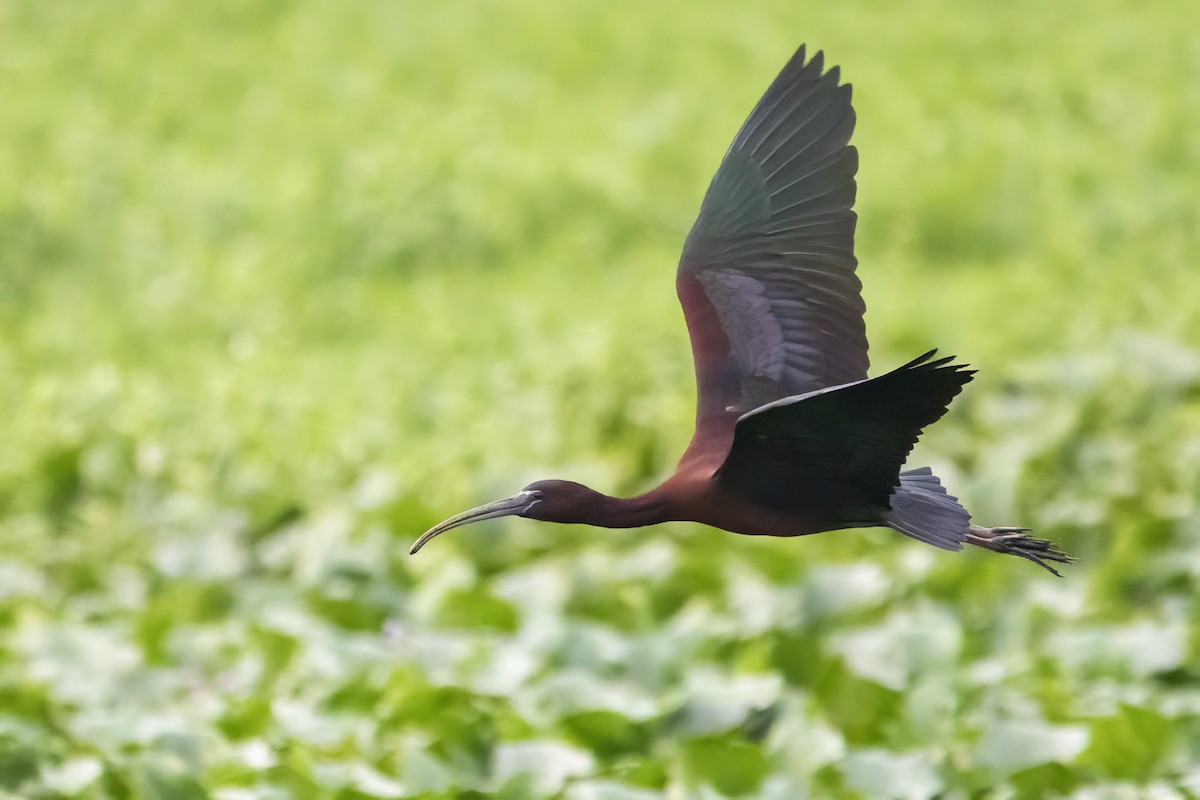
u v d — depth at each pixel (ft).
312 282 70.18
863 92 91.45
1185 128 82.43
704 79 96.17
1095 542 40.27
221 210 76.43
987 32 101.91
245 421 49.90
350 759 30.55
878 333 55.88
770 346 23.59
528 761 29.37
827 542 40.27
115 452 46.34
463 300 66.44
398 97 93.71
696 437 23.17
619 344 54.39
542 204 76.13
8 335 64.39
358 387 55.01
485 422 49.93
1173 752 29.12
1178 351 47.24
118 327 64.80
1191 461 42.42
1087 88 90.74
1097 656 33.30
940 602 36.47
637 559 38.73
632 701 31.32
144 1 111.24
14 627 36.76
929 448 45.19
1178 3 106.42
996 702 31.12
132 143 86.89
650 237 74.33
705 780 28.78
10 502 45.83
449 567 38.47
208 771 29.58
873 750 29.17
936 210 74.43
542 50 101.35
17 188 78.43
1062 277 64.95
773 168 23.71
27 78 97.19
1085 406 45.80
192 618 38.63
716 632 34.30
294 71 98.58
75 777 28.71
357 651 33.83
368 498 43.68
